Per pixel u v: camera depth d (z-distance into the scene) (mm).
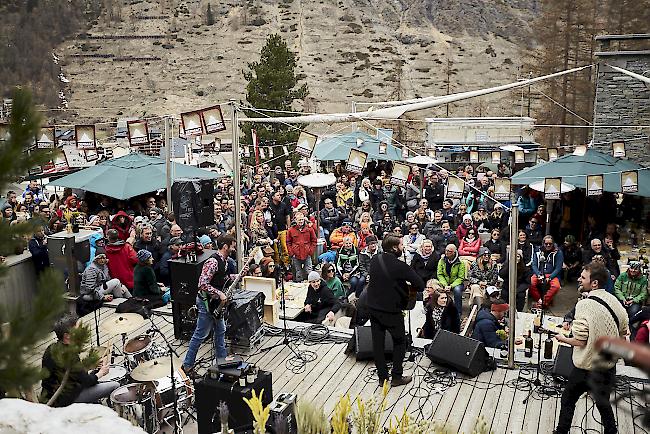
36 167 2375
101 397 5180
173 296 7473
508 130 24891
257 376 5363
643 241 14320
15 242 2387
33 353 2385
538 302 10008
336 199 16453
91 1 93688
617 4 35938
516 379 6438
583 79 33469
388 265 6066
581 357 4711
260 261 9711
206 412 5262
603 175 12266
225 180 18406
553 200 13773
